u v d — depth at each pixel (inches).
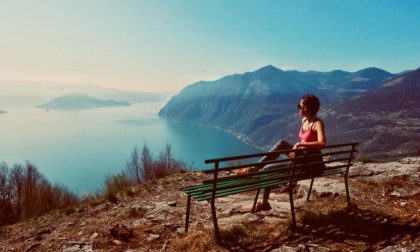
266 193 274.8
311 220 251.9
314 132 267.0
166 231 262.4
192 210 322.3
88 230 295.1
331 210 275.3
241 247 213.9
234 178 225.1
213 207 221.6
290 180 248.8
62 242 266.8
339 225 243.8
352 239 220.5
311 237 225.5
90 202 470.9
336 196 323.6
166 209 323.6
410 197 305.4
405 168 398.9
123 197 456.4
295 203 313.1
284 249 208.1
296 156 250.4
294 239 223.8
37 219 444.5
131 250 227.5
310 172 266.2
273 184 245.1
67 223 362.3
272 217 268.5
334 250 206.2
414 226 236.5
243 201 352.5
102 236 260.4
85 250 232.8
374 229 235.0
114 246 237.6
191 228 260.4
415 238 216.5
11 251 269.4
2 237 345.4
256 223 254.2
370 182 354.0
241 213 299.7
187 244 222.8
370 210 276.5
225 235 227.9
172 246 227.8
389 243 212.7
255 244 217.9
